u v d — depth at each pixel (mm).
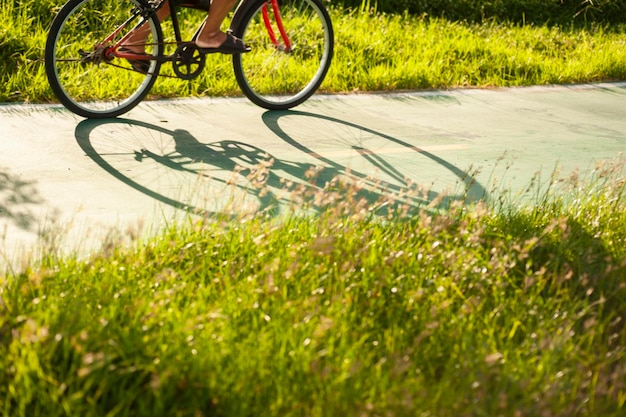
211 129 9359
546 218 6621
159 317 4484
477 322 4840
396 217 6180
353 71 12562
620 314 5379
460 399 4070
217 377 4082
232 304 4734
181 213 6887
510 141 9891
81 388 3986
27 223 6391
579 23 19016
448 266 5395
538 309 5113
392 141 9484
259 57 11594
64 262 5363
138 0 9156
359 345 4480
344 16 14859
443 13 17062
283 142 9102
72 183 7359
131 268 5141
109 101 9766
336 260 5324
